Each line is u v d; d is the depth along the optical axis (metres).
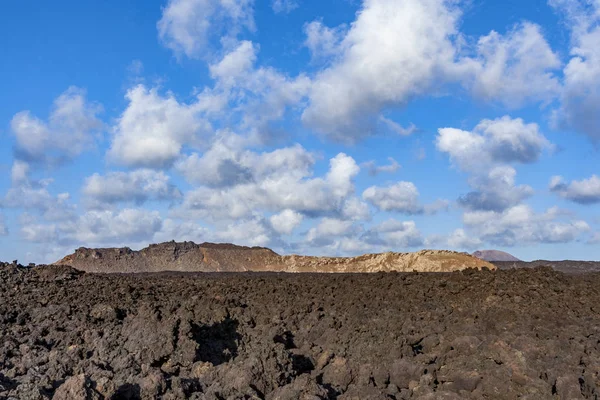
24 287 27.19
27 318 22.38
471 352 18.81
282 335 21.62
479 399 15.79
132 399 14.62
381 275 32.72
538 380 16.06
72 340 19.53
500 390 15.91
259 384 16.05
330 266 89.69
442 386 16.67
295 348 20.75
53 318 22.16
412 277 30.91
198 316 22.34
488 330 21.38
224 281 32.88
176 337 18.78
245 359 17.86
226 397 14.95
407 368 17.16
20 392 13.86
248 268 93.00
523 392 15.86
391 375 17.27
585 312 23.73
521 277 28.39
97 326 21.06
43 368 16.47
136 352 18.09
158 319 20.77
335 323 22.47
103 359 18.00
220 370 16.70
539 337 20.25
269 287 29.62
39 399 13.66
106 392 14.12
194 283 31.73
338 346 20.27
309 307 25.08
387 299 26.47
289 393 15.12
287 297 27.03
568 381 15.66
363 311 24.30
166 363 17.88
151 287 29.20
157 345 18.12
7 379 15.53
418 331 21.16
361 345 20.14
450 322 22.56
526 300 24.95
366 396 15.47
